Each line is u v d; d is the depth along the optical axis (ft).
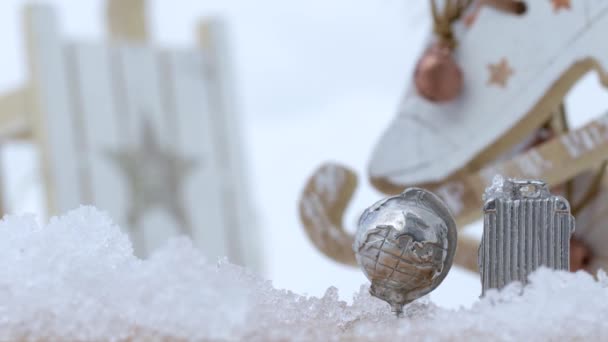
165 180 3.38
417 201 0.69
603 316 0.62
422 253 0.68
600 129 0.99
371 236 0.68
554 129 1.07
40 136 3.03
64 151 3.06
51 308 0.60
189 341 0.57
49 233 0.63
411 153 1.09
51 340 0.59
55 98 3.05
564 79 1.00
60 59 3.10
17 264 0.61
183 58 3.49
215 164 3.54
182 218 3.41
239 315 0.57
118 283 0.60
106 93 3.24
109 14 3.34
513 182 0.69
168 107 3.43
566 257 0.68
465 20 1.06
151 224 3.31
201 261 0.59
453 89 1.05
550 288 0.62
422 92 1.06
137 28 3.38
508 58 1.03
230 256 3.54
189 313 0.57
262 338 0.59
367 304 0.71
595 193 1.04
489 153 1.05
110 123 3.23
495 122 1.04
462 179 1.06
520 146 1.07
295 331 0.61
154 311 0.58
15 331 0.59
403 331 0.61
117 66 3.29
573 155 1.00
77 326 0.59
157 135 3.38
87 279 0.60
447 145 1.07
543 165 1.01
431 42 1.08
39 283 0.60
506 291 0.63
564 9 1.00
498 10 1.03
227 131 3.57
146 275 0.59
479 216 1.05
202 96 3.53
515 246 0.68
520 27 1.02
